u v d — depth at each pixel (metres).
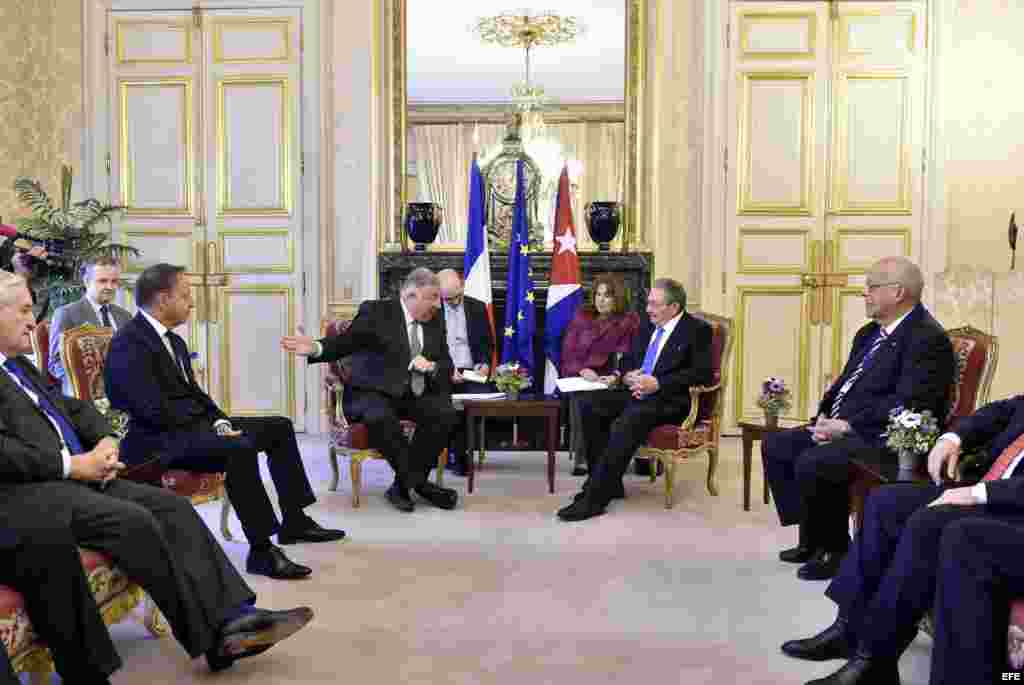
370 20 6.11
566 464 5.40
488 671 2.53
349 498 4.55
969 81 6.11
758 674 2.51
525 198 6.05
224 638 2.45
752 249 6.25
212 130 6.32
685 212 6.18
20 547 2.05
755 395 6.31
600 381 4.74
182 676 2.48
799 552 3.53
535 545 3.75
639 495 4.66
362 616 2.95
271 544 3.38
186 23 6.30
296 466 3.79
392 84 6.15
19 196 5.73
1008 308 5.74
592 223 5.98
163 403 3.29
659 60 6.07
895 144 6.20
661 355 4.46
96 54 6.32
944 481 2.62
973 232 6.18
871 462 3.04
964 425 2.66
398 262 6.03
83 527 2.29
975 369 3.18
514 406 4.55
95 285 4.36
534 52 6.10
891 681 2.32
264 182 6.32
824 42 6.16
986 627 2.00
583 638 2.78
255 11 6.25
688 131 6.16
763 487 4.68
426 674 2.50
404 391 4.41
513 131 6.13
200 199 6.36
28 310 2.46
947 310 5.98
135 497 2.52
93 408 2.80
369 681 2.46
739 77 6.18
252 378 6.40
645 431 4.28
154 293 3.35
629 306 5.31
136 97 6.34
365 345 4.50
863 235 6.24
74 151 6.34
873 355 3.45
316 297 6.33
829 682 2.31
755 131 6.20
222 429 3.36
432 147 6.17
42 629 2.10
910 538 2.24
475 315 5.40
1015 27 6.06
